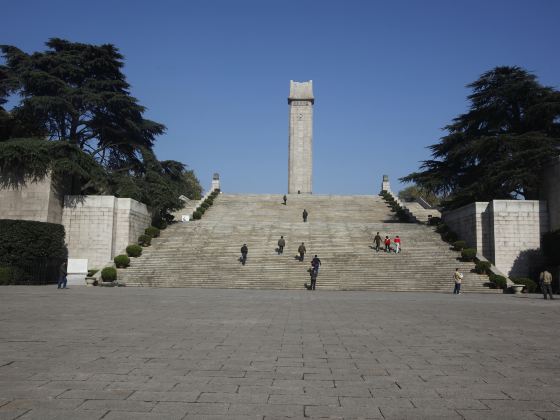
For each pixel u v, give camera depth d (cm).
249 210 5572
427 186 4503
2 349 935
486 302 2208
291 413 558
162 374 742
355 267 3434
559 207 3412
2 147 3453
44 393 629
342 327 1292
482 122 4475
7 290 2594
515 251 3509
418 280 3219
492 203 3569
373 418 543
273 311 1684
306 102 7719
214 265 3509
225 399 612
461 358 892
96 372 750
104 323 1316
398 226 4416
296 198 6181
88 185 4203
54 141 3694
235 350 945
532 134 3869
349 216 5366
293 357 884
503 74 4309
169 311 1644
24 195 3597
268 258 3631
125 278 3334
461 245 3675
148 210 4338
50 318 1412
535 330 1273
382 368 802
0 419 522
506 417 549
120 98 4369
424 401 612
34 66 4347
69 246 3753
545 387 685
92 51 4625
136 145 4625
